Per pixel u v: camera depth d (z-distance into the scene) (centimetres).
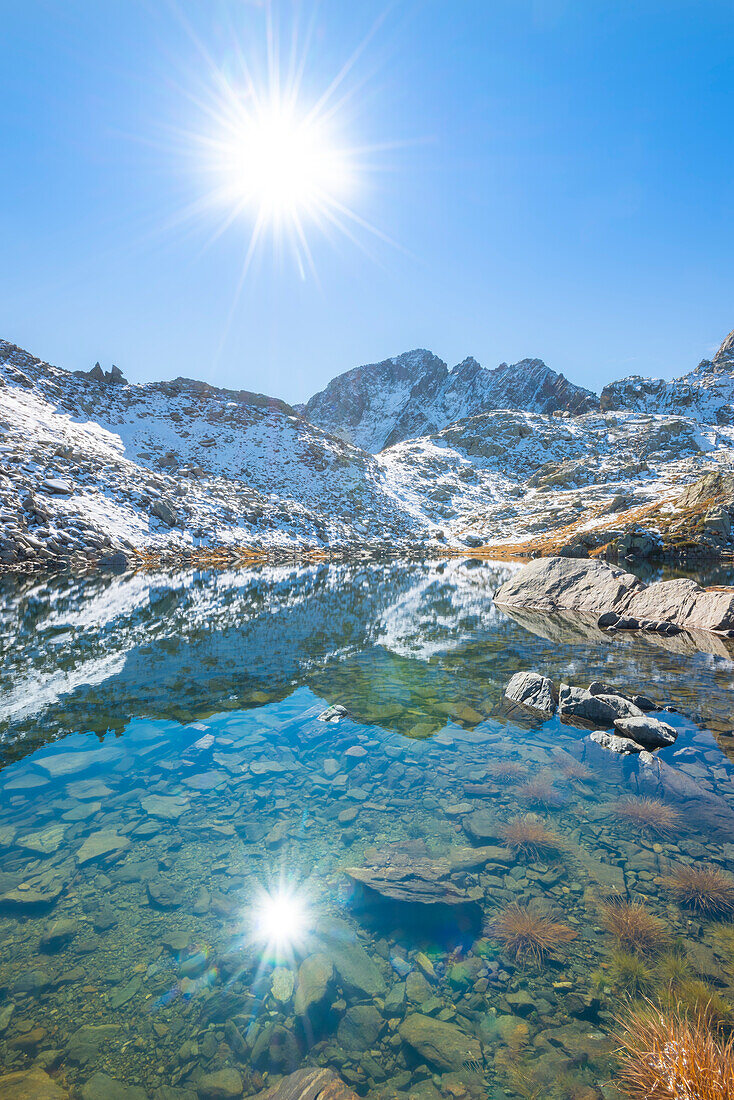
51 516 5431
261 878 552
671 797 733
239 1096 327
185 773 803
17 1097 321
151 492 7488
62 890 526
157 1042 368
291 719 1054
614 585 2908
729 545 7075
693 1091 298
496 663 1562
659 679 1378
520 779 790
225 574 5009
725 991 399
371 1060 355
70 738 941
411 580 4812
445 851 601
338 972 430
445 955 449
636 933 461
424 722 1049
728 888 524
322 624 2295
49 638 1856
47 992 407
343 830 646
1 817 667
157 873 557
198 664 1504
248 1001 402
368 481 13288
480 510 14475
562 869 567
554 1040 363
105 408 11200
